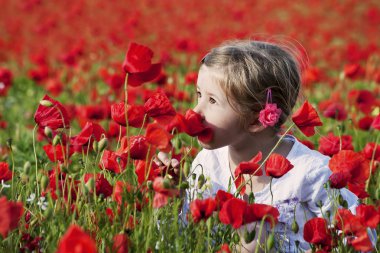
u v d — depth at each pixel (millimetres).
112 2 22828
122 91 7344
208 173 3588
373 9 20031
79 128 6715
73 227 1623
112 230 2672
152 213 2629
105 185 2914
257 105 3258
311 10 22906
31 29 17594
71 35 16672
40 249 2738
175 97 6344
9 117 8023
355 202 3326
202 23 19156
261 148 3428
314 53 13312
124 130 4664
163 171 3193
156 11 21438
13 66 12820
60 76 9266
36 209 2936
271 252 3227
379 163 3820
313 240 2729
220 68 3232
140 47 2949
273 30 16672
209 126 3227
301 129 2965
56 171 2852
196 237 2760
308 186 3338
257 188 3463
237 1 22938
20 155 5055
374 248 3021
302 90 3732
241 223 2506
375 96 8273
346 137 4246
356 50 11992
